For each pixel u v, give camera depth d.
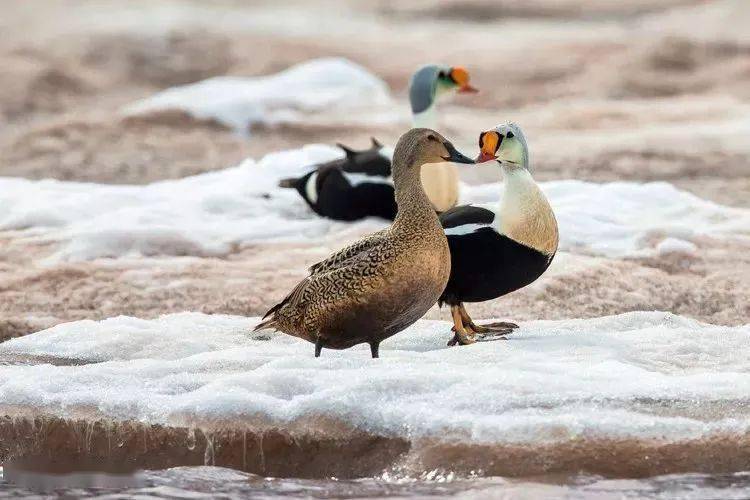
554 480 8.82
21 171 24.12
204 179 19.55
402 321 10.52
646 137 26.16
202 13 58.34
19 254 15.84
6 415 9.99
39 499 9.28
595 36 44.16
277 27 51.00
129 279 14.88
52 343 11.82
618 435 8.94
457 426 9.05
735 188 21.20
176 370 10.45
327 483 9.13
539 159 24.02
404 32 50.38
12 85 36.06
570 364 10.07
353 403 9.36
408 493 8.79
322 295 10.40
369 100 29.77
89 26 48.22
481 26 55.97
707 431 8.97
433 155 10.70
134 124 27.47
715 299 14.14
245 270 15.23
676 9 56.56
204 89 29.84
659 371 10.13
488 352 10.60
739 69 35.81
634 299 14.01
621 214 16.81
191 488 9.19
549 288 14.05
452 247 11.66
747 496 8.55
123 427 9.72
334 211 17.39
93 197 17.86
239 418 9.48
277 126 27.50
